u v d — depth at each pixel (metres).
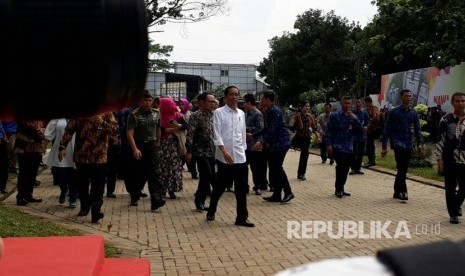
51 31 1.11
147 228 7.33
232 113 7.42
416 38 13.21
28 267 3.97
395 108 9.67
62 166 8.62
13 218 6.80
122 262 5.13
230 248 6.32
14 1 1.09
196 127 8.52
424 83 25.84
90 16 1.13
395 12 12.55
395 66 36.72
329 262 0.79
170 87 33.72
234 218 8.05
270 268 5.57
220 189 7.69
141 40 1.19
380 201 9.62
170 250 6.20
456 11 12.46
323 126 16.53
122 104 1.25
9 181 11.20
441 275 0.69
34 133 8.66
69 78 1.15
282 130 9.34
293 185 11.80
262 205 9.22
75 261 4.14
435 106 22.78
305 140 12.68
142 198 9.81
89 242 4.73
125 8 1.17
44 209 8.51
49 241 4.75
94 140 7.60
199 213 8.41
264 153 10.49
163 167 9.60
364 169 14.91
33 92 1.14
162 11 14.52
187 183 11.84
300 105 12.91
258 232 7.14
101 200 7.68
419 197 10.07
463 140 7.53
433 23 12.88
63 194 8.93
